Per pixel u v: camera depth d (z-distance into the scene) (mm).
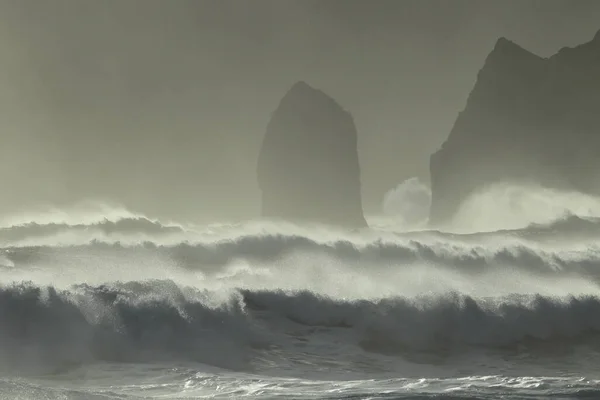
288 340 64750
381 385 53625
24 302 62688
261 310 68438
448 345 67812
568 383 54812
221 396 49250
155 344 61656
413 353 65188
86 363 57719
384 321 69188
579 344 69125
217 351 61781
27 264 76062
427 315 70688
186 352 61156
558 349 67938
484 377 57469
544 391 51531
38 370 55656
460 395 49875
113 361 58594
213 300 67812
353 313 69812
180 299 66438
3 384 49594
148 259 81688
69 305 63281
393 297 72188
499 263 83938
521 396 49688
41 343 59594
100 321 62625
